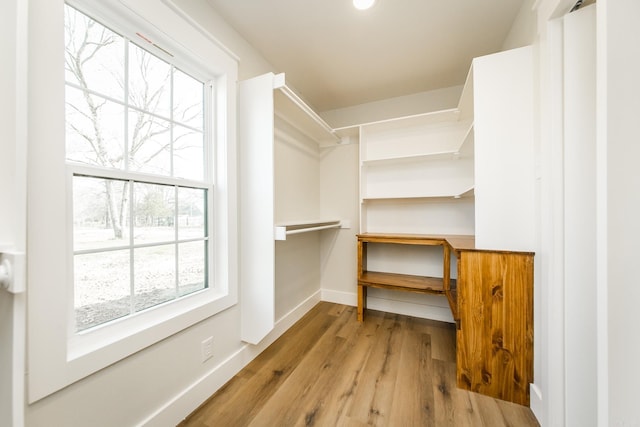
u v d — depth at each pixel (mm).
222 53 1529
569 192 1063
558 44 1103
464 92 1804
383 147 2730
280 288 2209
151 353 1131
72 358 864
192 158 1458
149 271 1203
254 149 1666
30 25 778
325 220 2701
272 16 1590
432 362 1734
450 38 1801
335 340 2059
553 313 1107
